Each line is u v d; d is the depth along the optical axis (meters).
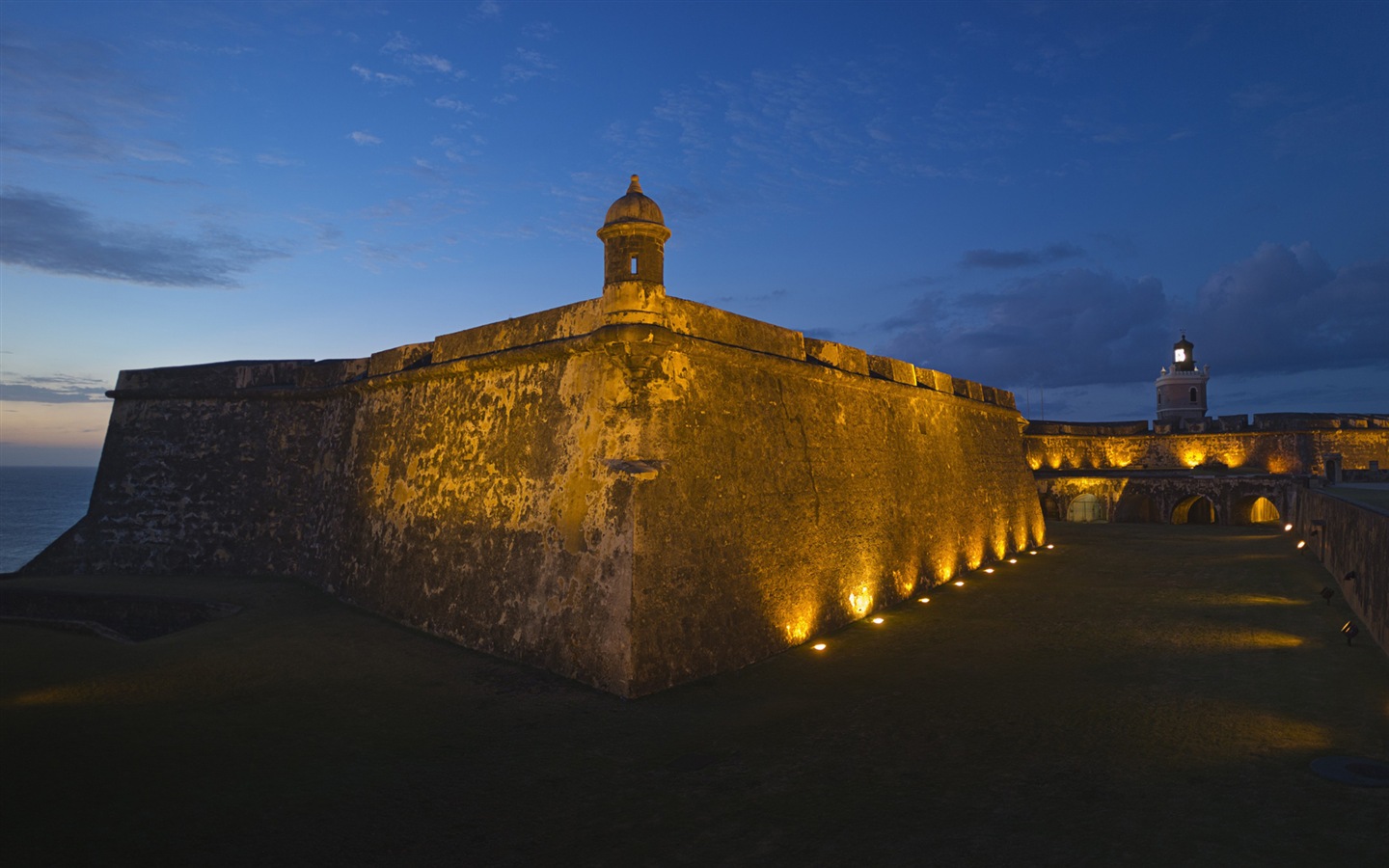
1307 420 34.72
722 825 5.41
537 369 10.27
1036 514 22.39
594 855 5.00
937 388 17.69
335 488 14.04
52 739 6.78
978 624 11.98
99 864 4.74
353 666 9.26
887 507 14.06
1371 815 5.19
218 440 15.65
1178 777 5.99
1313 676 8.55
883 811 5.58
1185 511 33.06
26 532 71.00
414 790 5.98
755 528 10.27
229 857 4.89
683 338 9.33
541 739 7.09
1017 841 5.05
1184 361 44.28
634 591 8.34
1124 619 12.01
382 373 13.54
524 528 9.85
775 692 8.58
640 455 8.84
